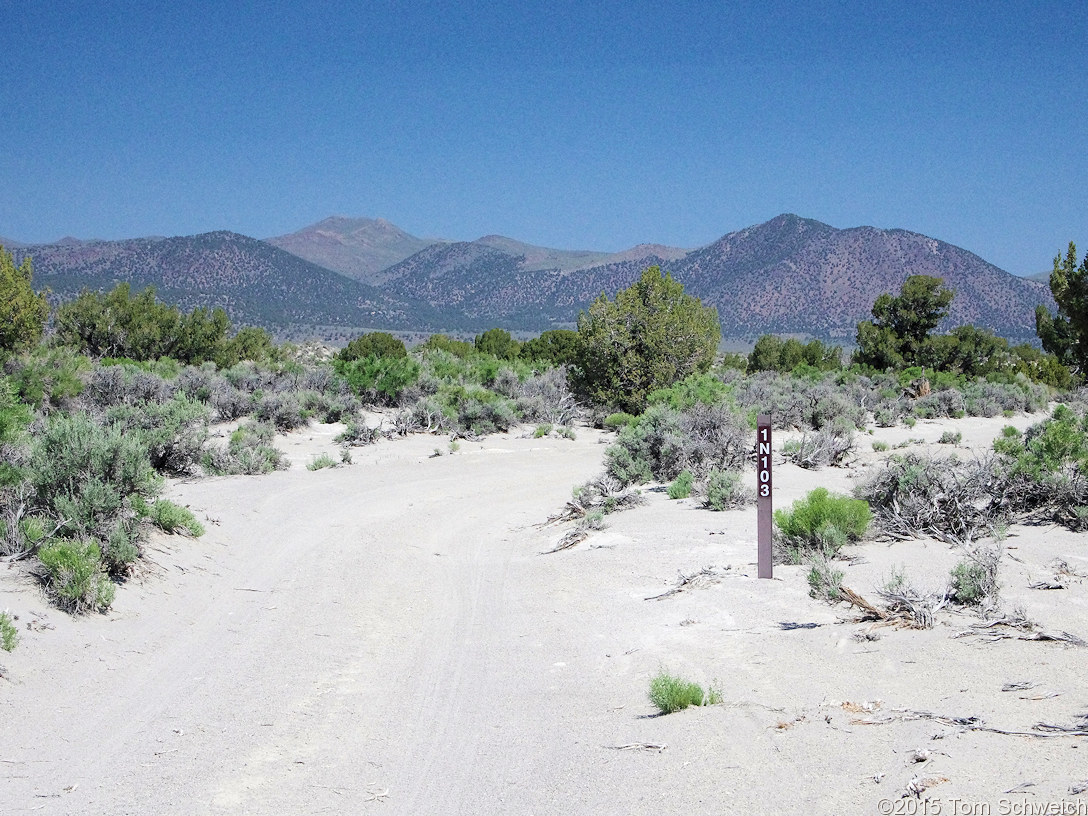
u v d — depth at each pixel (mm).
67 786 6070
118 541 10781
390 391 34125
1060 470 13055
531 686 8141
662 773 5680
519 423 31641
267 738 6988
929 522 12578
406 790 5941
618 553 13203
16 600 9266
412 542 15000
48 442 11992
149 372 30891
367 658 9227
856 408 32562
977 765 5098
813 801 4969
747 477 19547
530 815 5367
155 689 8109
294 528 15562
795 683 7113
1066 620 8141
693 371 34500
